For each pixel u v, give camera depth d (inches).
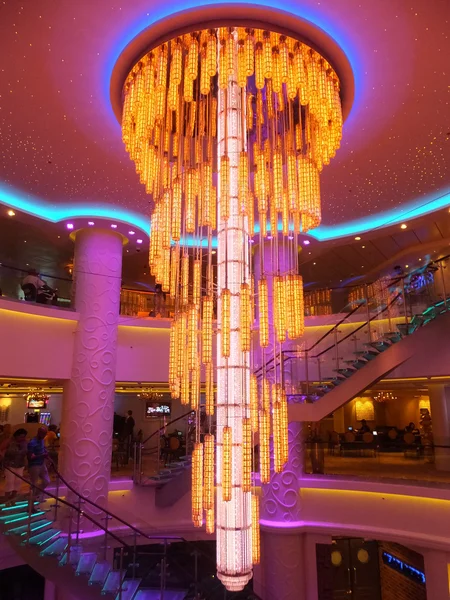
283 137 285.3
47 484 377.4
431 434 591.5
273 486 483.5
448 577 411.8
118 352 540.7
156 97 241.0
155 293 581.9
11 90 281.7
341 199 432.8
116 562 343.0
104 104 296.0
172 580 325.4
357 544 602.9
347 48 249.3
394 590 557.9
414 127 320.8
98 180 397.7
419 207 448.1
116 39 243.1
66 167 374.9
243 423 242.8
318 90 247.6
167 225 254.4
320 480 485.1
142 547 339.3
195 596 319.6
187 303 258.1
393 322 439.2
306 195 252.1
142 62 248.7
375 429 823.1
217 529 249.6
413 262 622.8
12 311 444.8
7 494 353.7
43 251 635.5
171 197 266.4
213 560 333.4
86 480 451.5
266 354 470.3
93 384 473.7
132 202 443.8
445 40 242.5
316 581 469.7
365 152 352.8
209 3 221.5
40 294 470.0
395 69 265.3
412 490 432.8
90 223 482.3
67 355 476.7
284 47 233.9
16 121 313.1
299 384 454.9
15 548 340.2
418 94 286.7
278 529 470.9
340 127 260.4
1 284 451.8
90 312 485.1
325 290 558.3
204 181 264.4
